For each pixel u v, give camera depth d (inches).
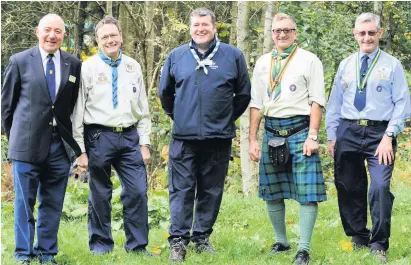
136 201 226.1
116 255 227.6
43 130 209.6
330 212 293.9
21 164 209.5
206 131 219.6
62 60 213.3
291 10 451.8
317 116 219.3
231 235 259.8
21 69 209.9
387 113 222.4
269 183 229.6
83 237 262.1
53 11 527.2
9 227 289.9
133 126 227.6
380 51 226.1
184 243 225.8
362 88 224.4
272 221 234.7
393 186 412.2
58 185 215.9
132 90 225.1
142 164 227.8
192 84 220.5
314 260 225.8
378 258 220.7
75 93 216.5
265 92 225.8
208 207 231.5
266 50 360.8
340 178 234.2
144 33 437.1
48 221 216.2
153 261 221.3
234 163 434.6
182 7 557.9
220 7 575.8
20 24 566.6
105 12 472.1
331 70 442.9
